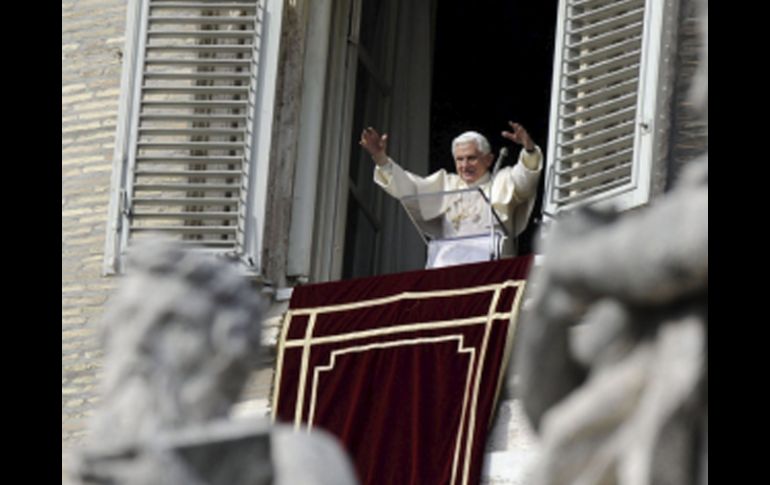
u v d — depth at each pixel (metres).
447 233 43.56
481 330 39.03
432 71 59.03
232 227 43.19
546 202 40.28
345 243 47.34
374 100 49.78
